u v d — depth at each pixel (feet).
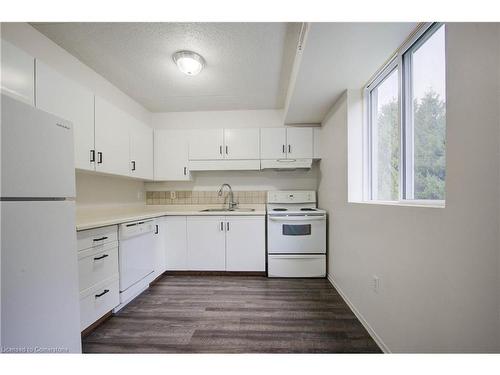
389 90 5.91
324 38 4.52
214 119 11.09
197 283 8.49
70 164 3.89
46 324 3.35
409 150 4.83
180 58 6.49
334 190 8.21
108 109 7.04
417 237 3.61
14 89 4.37
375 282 5.05
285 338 5.18
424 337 3.44
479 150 2.51
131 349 4.83
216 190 11.25
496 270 2.34
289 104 8.18
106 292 5.87
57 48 6.12
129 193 9.87
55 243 3.54
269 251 9.12
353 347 4.86
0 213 2.79
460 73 2.74
